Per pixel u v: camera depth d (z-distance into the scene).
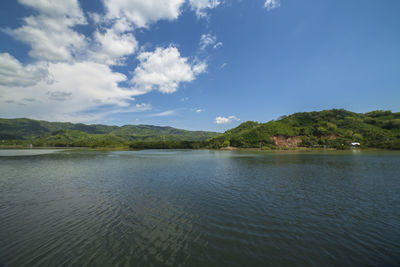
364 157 81.12
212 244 12.26
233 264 10.28
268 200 21.48
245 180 32.88
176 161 68.56
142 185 29.02
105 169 47.25
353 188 27.00
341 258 10.75
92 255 11.08
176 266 10.10
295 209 18.58
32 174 39.59
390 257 10.79
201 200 21.44
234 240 12.77
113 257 10.89
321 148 156.25
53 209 18.62
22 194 23.98
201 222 15.62
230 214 17.34
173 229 14.41
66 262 10.45
